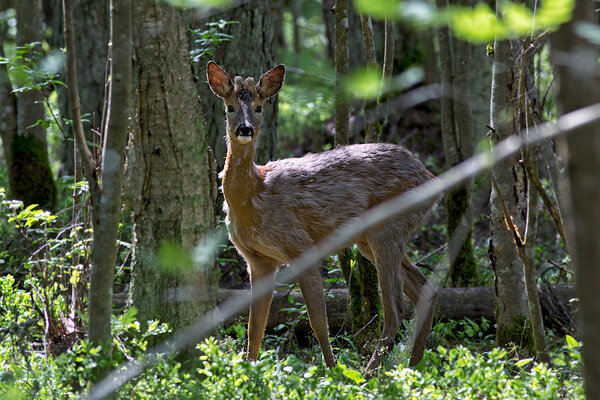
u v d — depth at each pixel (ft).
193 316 29.66
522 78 25.95
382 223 37.45
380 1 11.24
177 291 29.48
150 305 29.63
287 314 40.96
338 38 37.86
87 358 23.38
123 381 24.14
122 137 23.54
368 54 38.34
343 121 39.75
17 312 32.94
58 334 30.12
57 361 24.43
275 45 57.26
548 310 40.55
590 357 15.89
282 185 36.37
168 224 29.94
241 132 34.04
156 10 29.32
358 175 37.65
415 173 38.81
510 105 31.76
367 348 37.65
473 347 38.86
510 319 35.47
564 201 26.55
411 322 37.19
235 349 34.81
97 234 23.80
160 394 24.64
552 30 15.11
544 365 26.08
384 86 39.11
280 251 35.99
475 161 14.42
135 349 29.14
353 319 39.40
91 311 24.20
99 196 24.00
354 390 27.25
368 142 40.22
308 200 36.47
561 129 13.19
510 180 34.47
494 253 35.73
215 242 15.46
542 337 29.22
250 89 35.63
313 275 35.70
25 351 29.89
